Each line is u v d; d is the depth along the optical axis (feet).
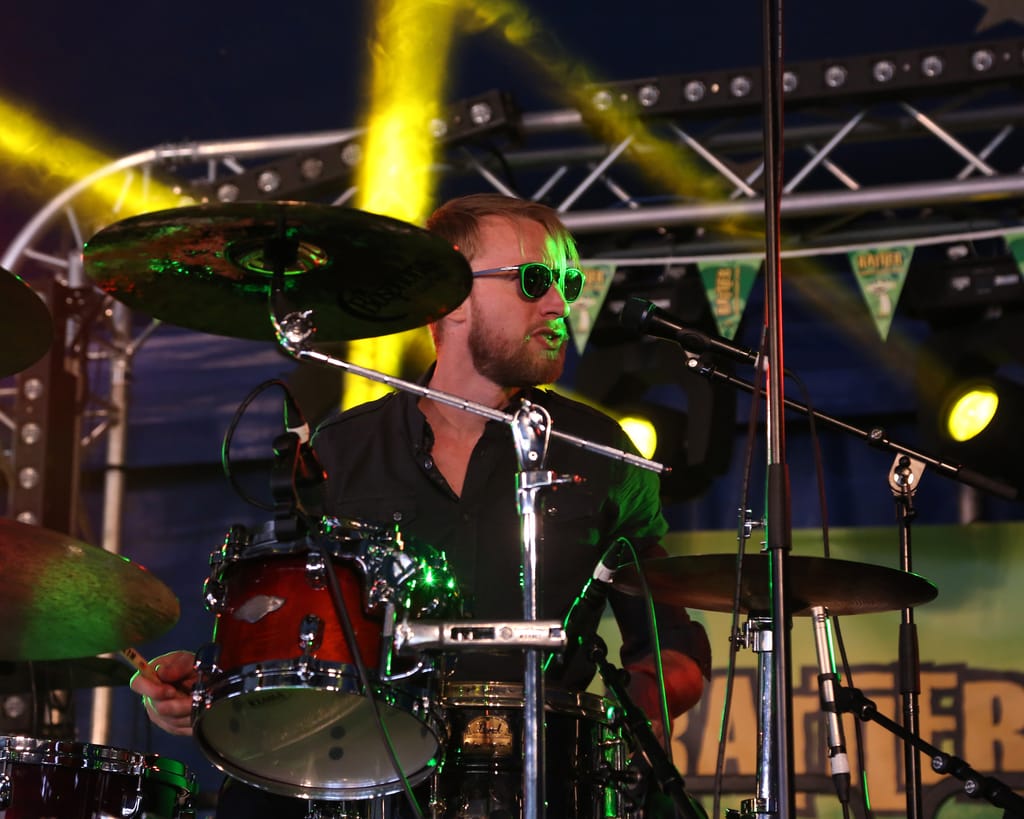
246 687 7.27
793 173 18.69
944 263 17.44
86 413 19.62
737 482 18.69
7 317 8.75
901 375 18.26
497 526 9.22
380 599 7.33
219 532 19.86
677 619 9.75
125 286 8.07
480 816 7.85
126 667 15.74
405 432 9.50
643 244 18.12
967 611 16.66
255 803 8.36
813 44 17.74
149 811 10.52
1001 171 18.19
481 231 9.46
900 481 10.06
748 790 16.30
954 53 16.49
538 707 6.84
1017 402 17.11
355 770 7.86
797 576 8.80
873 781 16.12
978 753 16.22
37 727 16.07
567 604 9.12
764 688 8.82
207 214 7.10
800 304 18.66
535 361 9.38
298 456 7.52
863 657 16.49
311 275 7.84
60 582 9.21
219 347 19.83
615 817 8.32
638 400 18.48
